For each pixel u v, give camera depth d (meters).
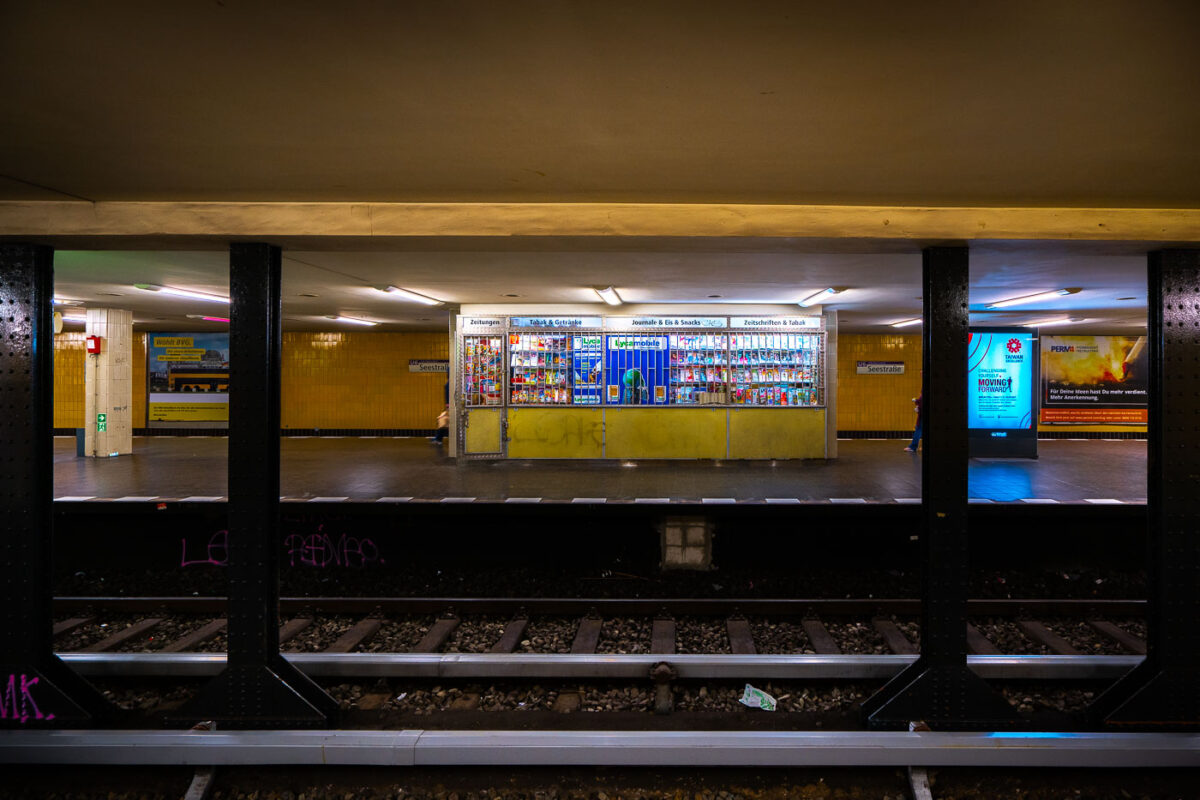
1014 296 10.01
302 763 3.28
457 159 2.91
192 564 7.29
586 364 11.59
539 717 3.76
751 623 5.36
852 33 1.88
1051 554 6.94
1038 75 2.11
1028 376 12.09
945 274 3.69
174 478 9.22
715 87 2.22
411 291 9.89
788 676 4.18
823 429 11.59
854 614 5.49
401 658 4.28
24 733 3.34
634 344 11.59
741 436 11.56
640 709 4.00
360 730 3.53
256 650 3.61
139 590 6.55
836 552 7.03
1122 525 6.89
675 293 10.02
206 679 4.41
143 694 4.25
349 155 2.87
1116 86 2.17
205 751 3.27
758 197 3.45
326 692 3.81
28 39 1.91
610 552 7.12
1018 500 7.23
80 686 3.69
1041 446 14.95
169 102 2.36
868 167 2.96
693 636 5.10
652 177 3.14
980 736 3.28
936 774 3.27
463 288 9.53
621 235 3.59
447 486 8.62
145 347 17.48
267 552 3.64
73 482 8.83
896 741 3.24
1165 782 3.25
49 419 3.69
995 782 3.26
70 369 17.47
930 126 2.52
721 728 3.66
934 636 3.62
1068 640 5.02
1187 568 3.56
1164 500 3.58
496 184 3.26
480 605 5.61
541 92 2.27
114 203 3.54
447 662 4.25
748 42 1.93
